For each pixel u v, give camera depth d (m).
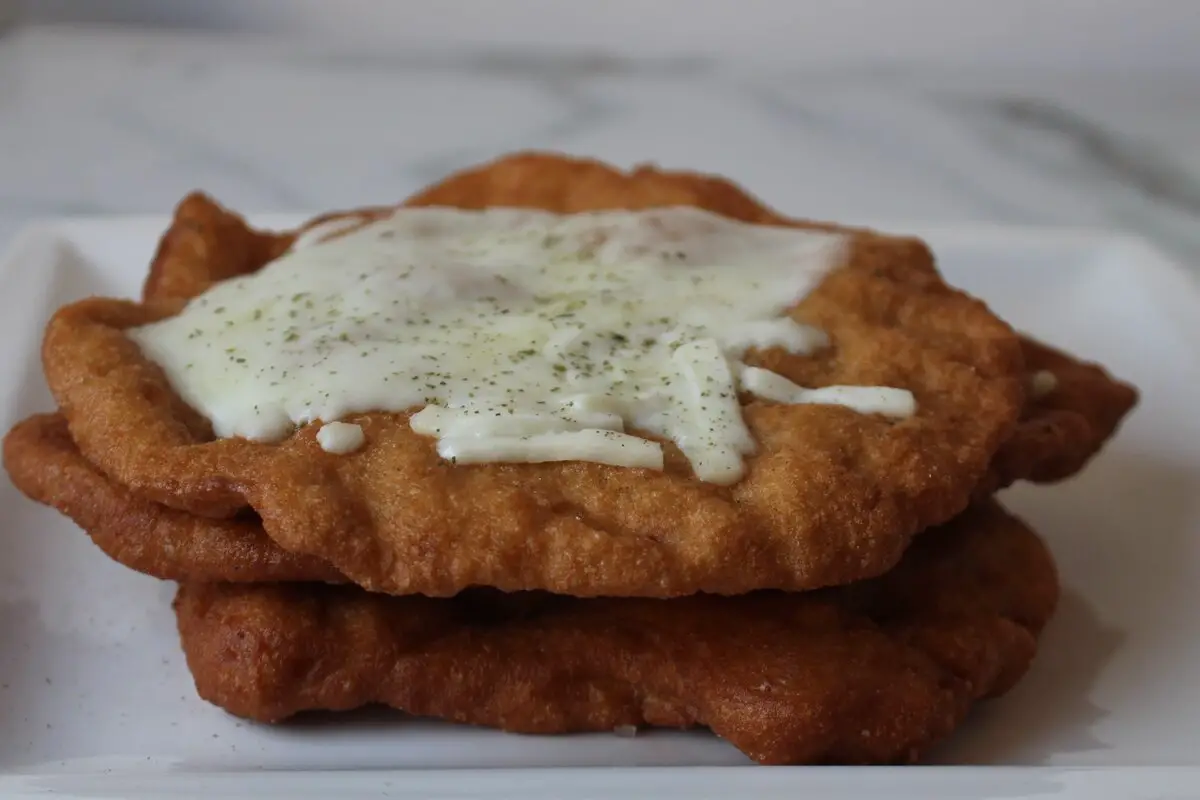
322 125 0.71
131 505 0.39
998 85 0.80
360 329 0.41
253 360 0.40
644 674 0.39
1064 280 0.54
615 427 0.39
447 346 0.40
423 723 0.39
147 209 0.61
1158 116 0.76
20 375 0.46
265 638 0.38
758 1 0.81
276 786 0.36
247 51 0.80
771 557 0.37
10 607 0.42
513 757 0.39
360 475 0.38
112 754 0.39
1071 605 0.43
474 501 0.37
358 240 0.45
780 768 0.37
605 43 0.82
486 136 0.71
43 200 0.61
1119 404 0.45
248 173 0.65
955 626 0.40
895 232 0.55
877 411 0.40
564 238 0.45
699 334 0.41
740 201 0.49
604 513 0.38
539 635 0.39
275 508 0.37
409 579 0.37
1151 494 0.46
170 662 0.41
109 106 0.71
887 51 0.82
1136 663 0.41
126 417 0.39
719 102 0.76
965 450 0.39
